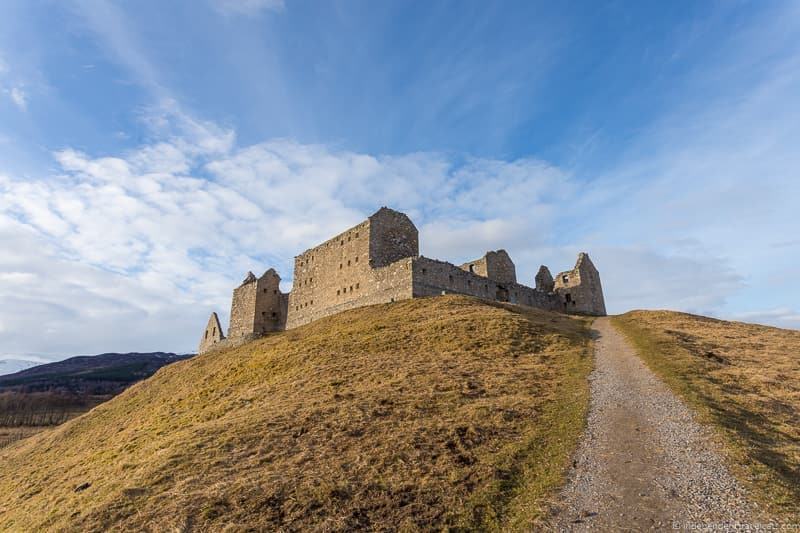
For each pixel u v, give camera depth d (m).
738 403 24.47
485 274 75.38
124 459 27.41
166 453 23.36
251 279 92.44
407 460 19.69
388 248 70.81
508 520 15.04
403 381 31.22
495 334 41.50
